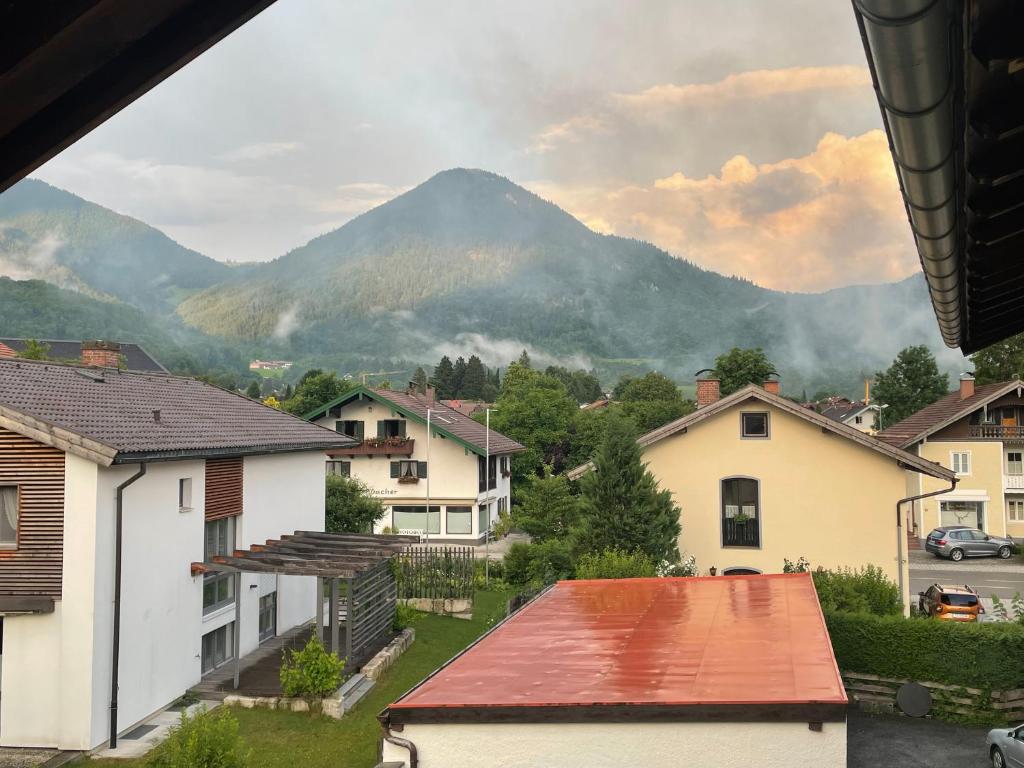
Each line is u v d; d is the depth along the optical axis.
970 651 17.78
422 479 51.91
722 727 9.18
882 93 3.27
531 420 65.88
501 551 46.78
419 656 23.55
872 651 18.55
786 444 27.08
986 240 5.74
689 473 27.70
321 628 19.39
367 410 52.59
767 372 76.81
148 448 17.20
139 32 1.78
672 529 25.89
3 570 16.20
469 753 9.77
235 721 13.16
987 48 3.08
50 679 16.02
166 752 12.80
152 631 17.91
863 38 2.92
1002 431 48.75
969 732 16.92
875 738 16.55
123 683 16.81
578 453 66.69
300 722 17.91
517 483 64.38
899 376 81.75
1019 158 4.28
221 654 21.70
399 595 29.81
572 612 15.26
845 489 26.61
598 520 25.39
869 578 23.12
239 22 1.86
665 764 9.29
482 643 13.10
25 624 16.19
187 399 24.86
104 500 16.34
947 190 4.36
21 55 1.67
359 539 24.80
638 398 87.19
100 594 16.17
